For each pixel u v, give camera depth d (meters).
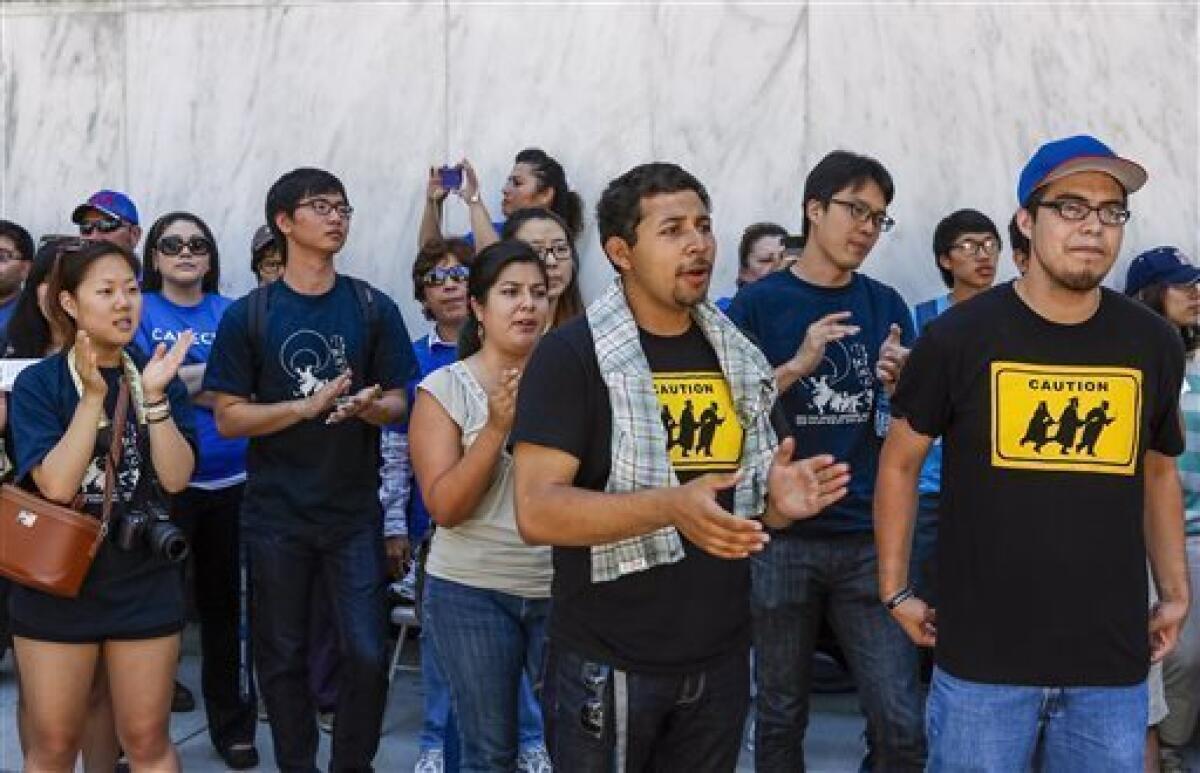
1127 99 6.13
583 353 3.34
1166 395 3.59
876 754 4.71
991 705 3.55
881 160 6.33
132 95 7.18
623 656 3.37
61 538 4.22
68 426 4.39
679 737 3.54
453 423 4.40
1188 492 5.43
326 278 5.44
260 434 5.20
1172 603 3.75
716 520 2.90
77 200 7.28
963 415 3.56
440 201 6.46
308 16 6.92
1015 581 3.51
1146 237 6.14
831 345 4.77
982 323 3.56
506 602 4.30
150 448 4.41
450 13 6.75
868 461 4.77
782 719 4.79
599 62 6.58
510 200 6.39
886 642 4.64
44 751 4.41
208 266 6.42
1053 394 3.51
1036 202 3.51
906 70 6.30
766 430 3.46
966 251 5.84
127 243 6.58
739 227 6.46
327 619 5.88
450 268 6.03
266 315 5.32
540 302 4.45
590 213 6.58
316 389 5.33
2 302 7.00
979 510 3.54
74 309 4.40
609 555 3.30
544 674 3.58
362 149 6.88
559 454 3.30
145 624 4.38
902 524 3.77
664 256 3.31
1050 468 3.50
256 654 5.32
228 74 7.04
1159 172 6.12
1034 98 6.20
